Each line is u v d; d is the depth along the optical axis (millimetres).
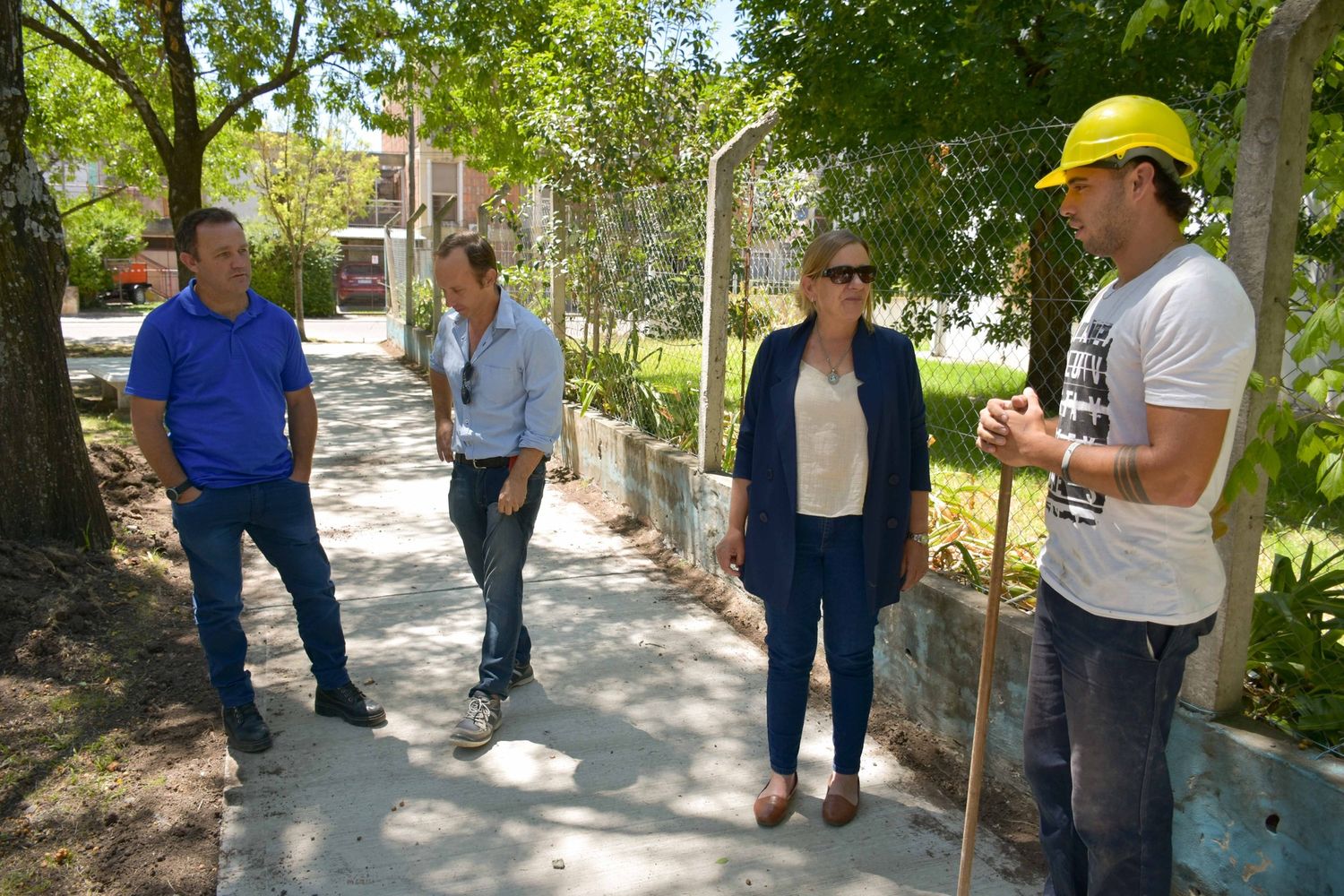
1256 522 2396
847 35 6102
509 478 3369
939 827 2977
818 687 3951
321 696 3629
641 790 3164
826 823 2982
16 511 4844
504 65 10359
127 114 16172
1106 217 1962
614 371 7148
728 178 4996
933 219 4383
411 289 16266
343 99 14695
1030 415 2104
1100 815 2078
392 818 2986
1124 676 2008
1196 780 2488
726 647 4320
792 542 2842
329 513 6492
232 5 13148
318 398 11680
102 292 37375
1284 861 2273
